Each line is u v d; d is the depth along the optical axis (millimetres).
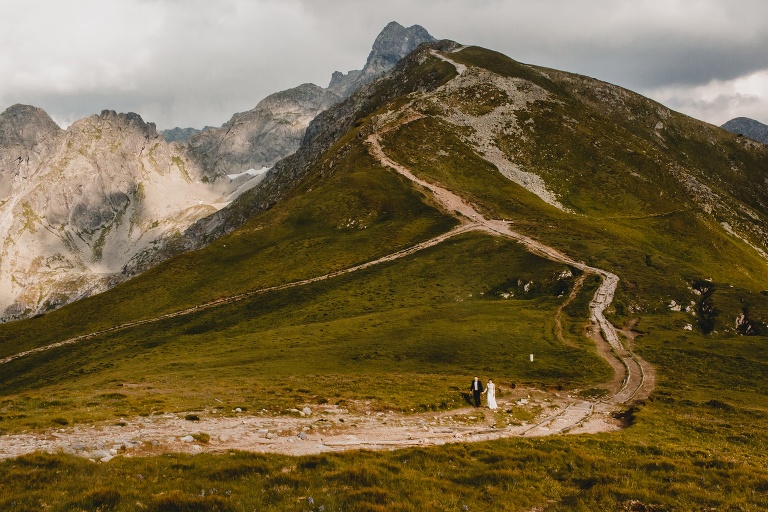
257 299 114750
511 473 21656
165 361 76125
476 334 74375
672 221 168250
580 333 74562
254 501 17156
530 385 54312
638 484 20625
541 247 120875
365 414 38531
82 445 23938
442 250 125938
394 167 185875
